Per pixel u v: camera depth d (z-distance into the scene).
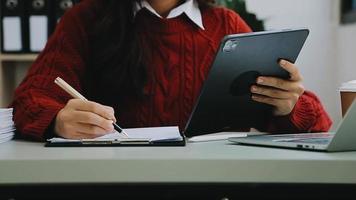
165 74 1.36
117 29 1.30
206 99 1.00
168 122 1.34
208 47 1.41
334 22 2.77
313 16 2.79
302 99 1.22
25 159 0.69
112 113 0.99
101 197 0.69
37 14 2.31
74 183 0.68
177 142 0.89
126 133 1.01
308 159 0.69
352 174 0.69
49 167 0.68
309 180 0.69
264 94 1.09
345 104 1.10
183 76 1.37
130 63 1.29
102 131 0.97
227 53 0.93
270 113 1.16
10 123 1.05
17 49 2.34
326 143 0.81
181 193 0.69
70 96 1.13
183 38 1.40
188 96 1.36
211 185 0.69
